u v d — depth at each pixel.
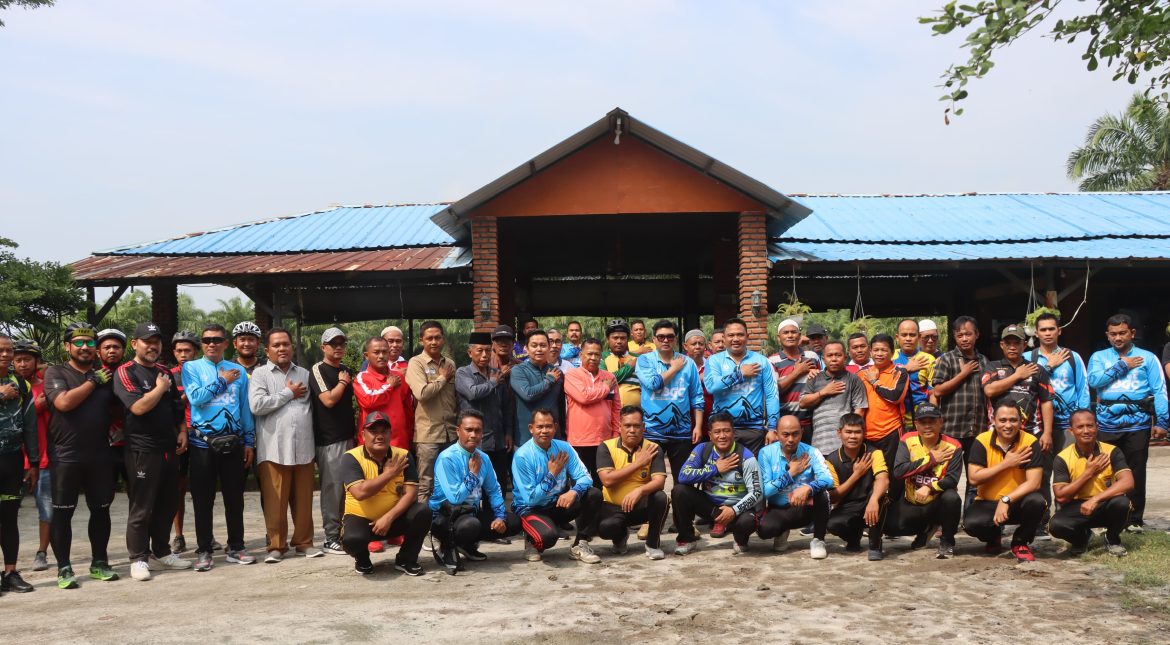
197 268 15.01
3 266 13.96
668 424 8.15
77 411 6.68
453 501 6.98
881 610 5.71
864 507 7.29
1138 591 6.02
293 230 17.53
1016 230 16.56
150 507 6.96
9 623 5.64
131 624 5.55
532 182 13.33
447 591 6.34
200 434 7.23
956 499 7.05
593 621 5.54
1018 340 7.54
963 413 7.67
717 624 5.46
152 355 7.01
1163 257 14.78
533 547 7.32
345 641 5.18
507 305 16.31
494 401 8.39
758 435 8.08
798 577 6.61
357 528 6.74
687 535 7.55
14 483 6.52
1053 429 7.87
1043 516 7.46
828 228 16.62
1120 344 8.01
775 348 28.14
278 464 7.46
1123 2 5.29
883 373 7.83
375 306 18.98
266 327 18.20
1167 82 5.69
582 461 8.16
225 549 7.82
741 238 13.48
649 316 21.41
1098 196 19.55
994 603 5.83
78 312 15.01
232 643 5.14
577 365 9.62
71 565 7.37
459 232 14.44
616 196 13.27
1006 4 5.05
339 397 7.61
